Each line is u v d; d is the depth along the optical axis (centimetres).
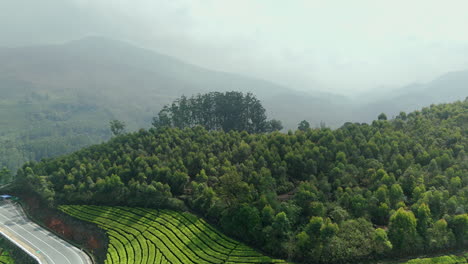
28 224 9962
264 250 7500
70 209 10325
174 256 7662
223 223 8425
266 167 10438
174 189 10344
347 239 7075
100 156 12675
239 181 8575
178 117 17762
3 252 8631
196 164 11394
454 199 7819
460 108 14050
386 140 11281
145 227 8938
